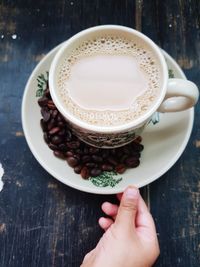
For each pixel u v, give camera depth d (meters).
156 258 0.27
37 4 0.33
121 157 0.27
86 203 0.29
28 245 0.29
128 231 0.25
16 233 0.29
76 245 0.29
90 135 0.25
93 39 0.26
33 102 0.28
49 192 0.29
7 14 0.32
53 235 0.29
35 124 0.28
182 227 0.29
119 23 0.32
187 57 0.32
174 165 0.30
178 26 0.32
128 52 0.25
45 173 0.30
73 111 0.24
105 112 0.24
